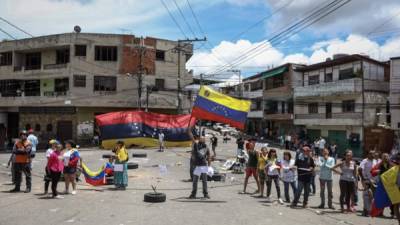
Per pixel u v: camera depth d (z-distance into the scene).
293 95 54.50
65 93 48.84
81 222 10.17
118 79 49.44
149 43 50.41
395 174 11.34
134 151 37.16
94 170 22.80
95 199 13.38
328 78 49.41
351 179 12.81
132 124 40.59
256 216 11.56
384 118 43.81
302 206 13.52
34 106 50.53
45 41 50.12
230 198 14.51
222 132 69.94
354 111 44.28
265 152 15.38
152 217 10.93
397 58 38.34
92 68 49.00
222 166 24.83
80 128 49.03
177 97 50.84
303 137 52.03
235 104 22.00
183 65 52.50
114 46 49.59
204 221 10.65
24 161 14.36
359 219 11.95
